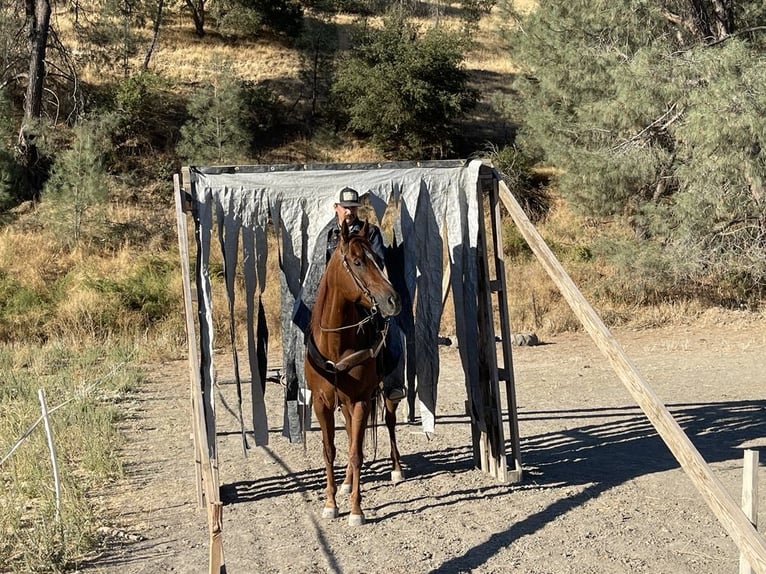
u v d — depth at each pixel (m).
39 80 31.67
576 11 23.67
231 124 33.28
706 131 18.70
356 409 7.02
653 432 10.52
